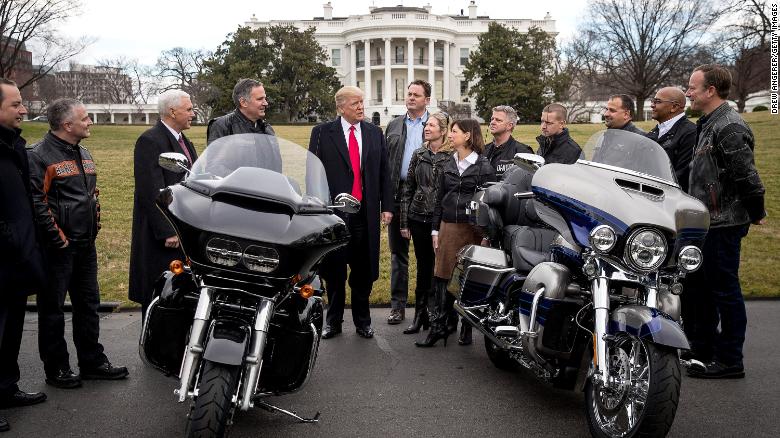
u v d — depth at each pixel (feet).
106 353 19.71
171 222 12.66
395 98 271.69
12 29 156.25
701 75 18.22
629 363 13.12
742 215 17.78
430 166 22.34
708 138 18.10
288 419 14.96
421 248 22.50
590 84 198.29
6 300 14.71
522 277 16.39
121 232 38.70
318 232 12.53
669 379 12.27
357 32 266.57
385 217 22.47
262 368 13.29
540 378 15.43
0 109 14.79
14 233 14.61
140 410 15.42
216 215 12.18
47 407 15.55
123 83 283.18
